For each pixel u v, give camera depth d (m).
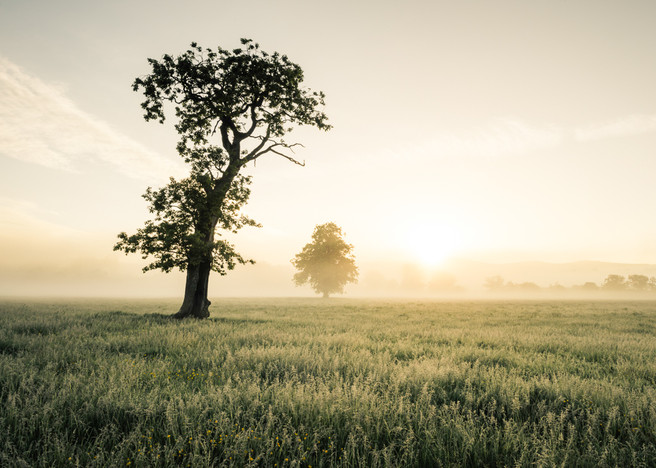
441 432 3.92
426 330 14.62
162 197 18.95
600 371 7.45
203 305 19.34
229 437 3.68
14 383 5.44
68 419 4.24
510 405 4.80
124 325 14.26
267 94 20.95
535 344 10.96
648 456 3.58
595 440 3.78
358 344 10.29
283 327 14.83
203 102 20.80
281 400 4.77
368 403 4.64
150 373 6.35
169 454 3.29
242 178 21.00
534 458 3.37
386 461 3.20
